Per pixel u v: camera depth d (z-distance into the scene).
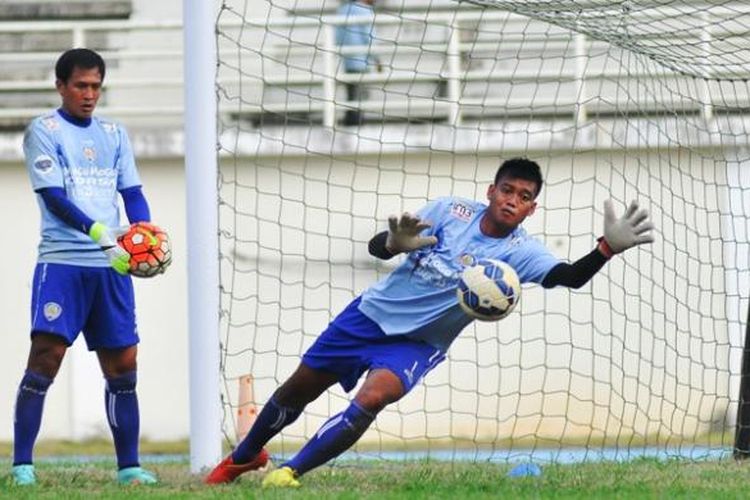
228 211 56.97
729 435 50.16
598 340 53.84
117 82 59.25
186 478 29.36
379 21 51.19
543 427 54.69
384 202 57.09
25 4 65.62
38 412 27.84
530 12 34.78
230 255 56.34
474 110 59.34
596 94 57.75
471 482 27.20
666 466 32.16
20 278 59.03
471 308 25.14
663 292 49.88
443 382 54.78
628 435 53.22
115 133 28.34
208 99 31.50
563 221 55.72
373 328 26.48
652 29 39.19
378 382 25.78
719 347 50.78
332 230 56.97
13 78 65.00
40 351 27.59
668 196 50.69
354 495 24.14
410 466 32.56
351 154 57.59
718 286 49.94
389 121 59.94
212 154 31.47
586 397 54.31
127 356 28.45
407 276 26.28
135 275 26.48
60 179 27.23
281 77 61.62
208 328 31.03
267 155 57.31
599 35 36.19
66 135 27.53
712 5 39.91
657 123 46.59
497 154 57.34
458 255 25.98
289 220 56.94
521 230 26.44
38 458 49.91
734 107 44.22
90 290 27.72
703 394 47.00
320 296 56.31
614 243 24.44
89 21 64.50
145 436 58.22
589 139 55.88
